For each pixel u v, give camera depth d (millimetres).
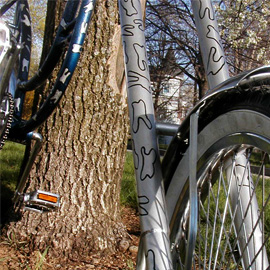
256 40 11039
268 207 2891
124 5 1146
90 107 2590
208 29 1078
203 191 1070
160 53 14250
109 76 2613
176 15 13492
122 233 2707
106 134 2627
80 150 2582
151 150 1023
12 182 3953
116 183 2729
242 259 1030
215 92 906
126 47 1108
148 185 996
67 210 2543
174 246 1070
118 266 2367
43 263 2320
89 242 2512
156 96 14750
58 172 2564
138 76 1078
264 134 827
